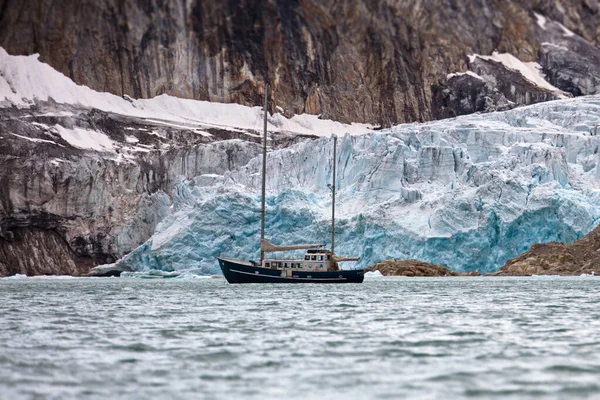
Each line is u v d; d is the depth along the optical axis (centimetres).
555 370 16525
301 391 14738
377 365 17050
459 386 15112
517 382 15438
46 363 17250
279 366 16950
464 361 17475
